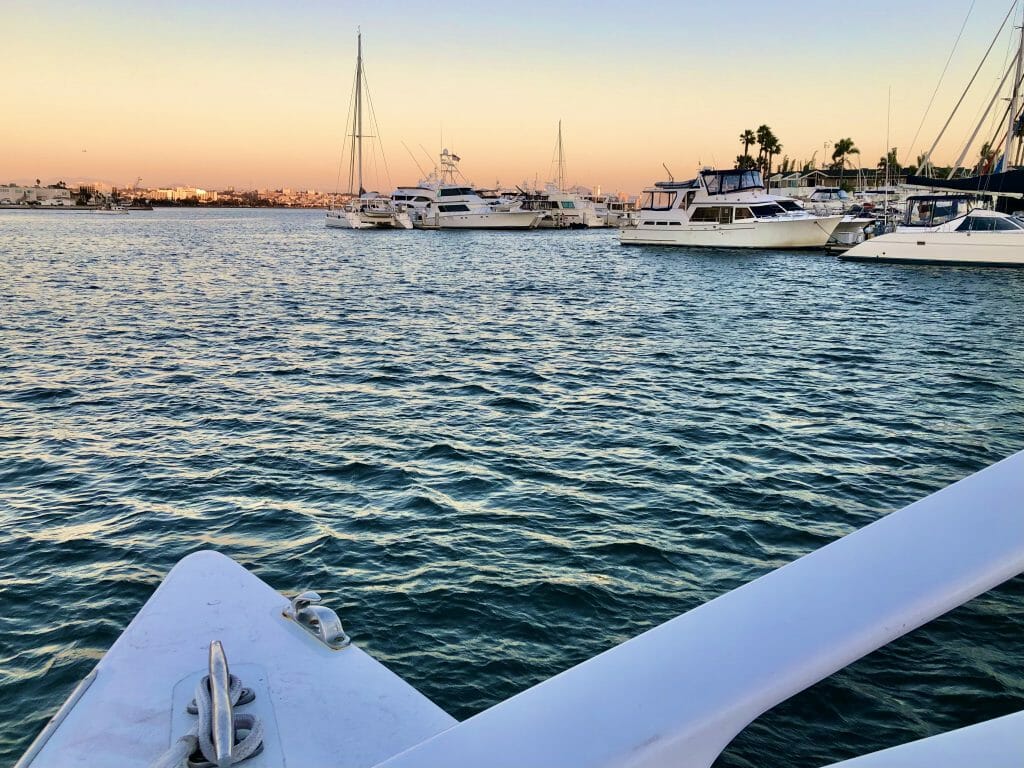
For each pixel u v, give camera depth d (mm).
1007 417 13156
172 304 28938
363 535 8094
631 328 23516
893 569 704
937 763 746
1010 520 719
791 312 27297
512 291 34969
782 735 4852
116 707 1349
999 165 44188
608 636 6289
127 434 11797
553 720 678
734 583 7145
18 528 8297
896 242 42000
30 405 13586
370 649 6074
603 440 11492
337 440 11484
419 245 76000
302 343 20391
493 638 6227
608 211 115125
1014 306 28266
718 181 54938
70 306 27750
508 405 13727
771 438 11672
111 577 7227
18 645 6160
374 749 1290
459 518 8523
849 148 116188
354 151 100312
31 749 1259
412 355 18656
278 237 89625
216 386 15219
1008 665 5535
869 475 10070
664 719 654
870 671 5457
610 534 8109
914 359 18500
